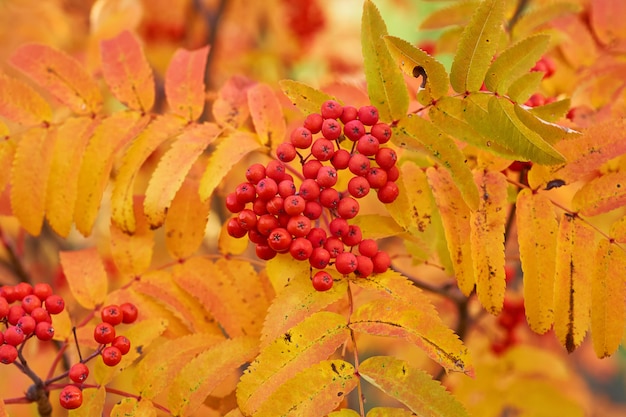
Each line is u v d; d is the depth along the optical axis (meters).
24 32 0.97
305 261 0.68
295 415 0.63
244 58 1.12
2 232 0.83
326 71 1.17
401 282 0.67
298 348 0.65
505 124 0.67
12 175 0.73
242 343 0.68
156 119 0.73
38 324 0.67
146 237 0.73
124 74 0.74
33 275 0.98
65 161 0.73
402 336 0.65
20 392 0.80
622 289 0.68
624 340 0.72
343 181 0.72
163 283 0.73
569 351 0.68
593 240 0.69
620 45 0.80
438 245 0.73
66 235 0.73
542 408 0.85
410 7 1.36
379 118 0.68
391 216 0.69
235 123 0.73
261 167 0.67
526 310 0.68
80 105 0.75
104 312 0.68
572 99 0.79
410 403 0.63
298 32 1.16
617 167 0.72
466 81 0.67
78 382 0.67
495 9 0.65
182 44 1.11
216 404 0.71
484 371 0.86
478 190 0.68
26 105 0.74
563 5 0.78
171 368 0.68
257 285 0.72
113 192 0.72
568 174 0.69
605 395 1.37
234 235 0.68
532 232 0.69
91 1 1.02
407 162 0.71
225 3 1.04
